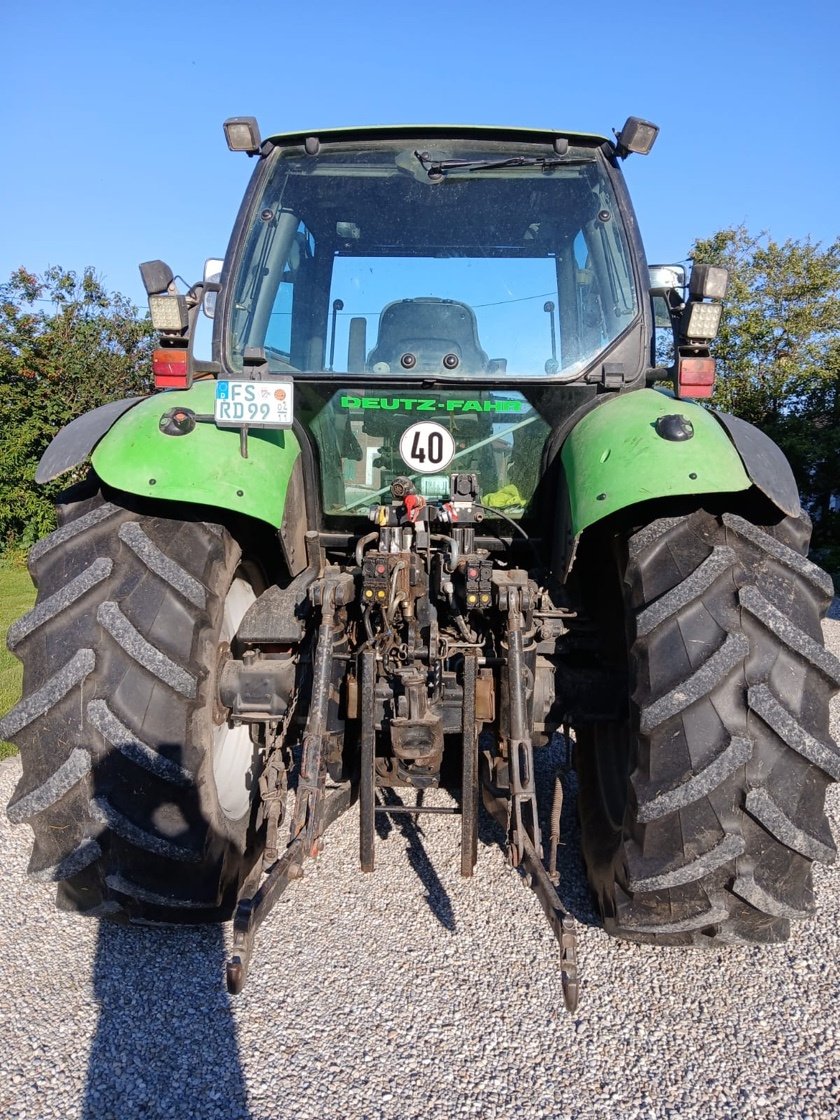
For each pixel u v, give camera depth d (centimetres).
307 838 229
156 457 246
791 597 235
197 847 237
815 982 255
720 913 228
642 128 305
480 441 310
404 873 314
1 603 955
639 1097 210
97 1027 233
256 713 270
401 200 316
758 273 1719
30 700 232
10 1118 203
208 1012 239
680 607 228
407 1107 206
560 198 313
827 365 1631
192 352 284
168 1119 203
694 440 244
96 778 232
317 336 316
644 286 308
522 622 256
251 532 288
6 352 1294
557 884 306
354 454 314
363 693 258
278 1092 210
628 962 263
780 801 221
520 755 243
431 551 281
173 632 238
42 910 291
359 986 250
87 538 250
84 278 1430
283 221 319
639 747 231
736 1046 228
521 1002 243
